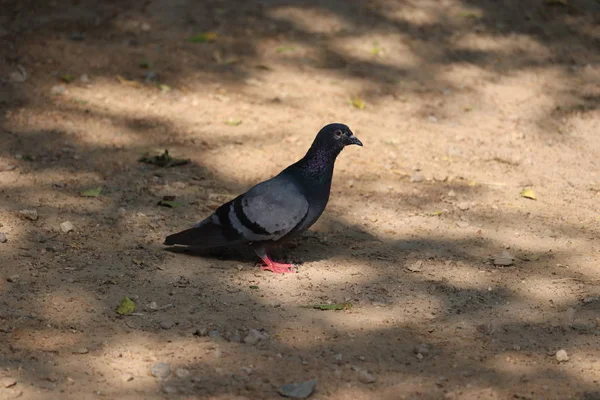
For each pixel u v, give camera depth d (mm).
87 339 8117
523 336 8469
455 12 18219
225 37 16438
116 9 16844
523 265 10094
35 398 7168
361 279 9617
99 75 14891
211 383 7484
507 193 12406
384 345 8219
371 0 18062
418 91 15711
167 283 9273
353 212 11461
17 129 13031
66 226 10328
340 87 15500
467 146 14023
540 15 18453
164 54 15750
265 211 9352
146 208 11133
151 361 7797
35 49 15266
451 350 8172
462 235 10898
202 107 14367
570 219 11547
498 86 16141
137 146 12984
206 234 9617
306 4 17641
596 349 8234
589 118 15398
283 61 16062
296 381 7547
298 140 13516
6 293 8852
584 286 9562
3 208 10766
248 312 8742
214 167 12531
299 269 9797
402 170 12977
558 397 7406
